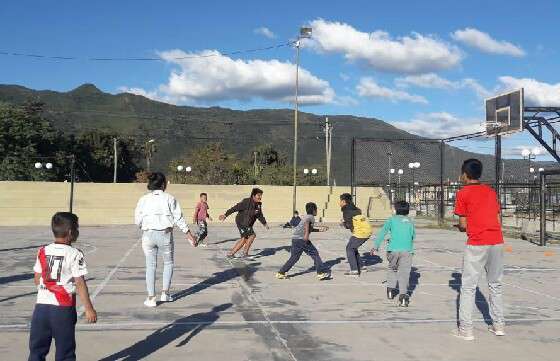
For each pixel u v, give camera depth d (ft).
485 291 33.12
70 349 15.48
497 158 91.35
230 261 48.16
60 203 115.75
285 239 72.79
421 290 33.99
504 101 91.15
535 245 66.28
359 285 35.53
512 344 21.68
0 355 19.30
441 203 107.34
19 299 29.55
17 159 185.78
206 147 244.83
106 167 261.24
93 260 48.47
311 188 129.70
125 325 24.16
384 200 132.77
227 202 123.44
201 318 25.75
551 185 85.35
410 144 126.72
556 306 29.25
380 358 19.76
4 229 97.14
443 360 19.57
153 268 28.32
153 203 28.37
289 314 26.81
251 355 19.97
